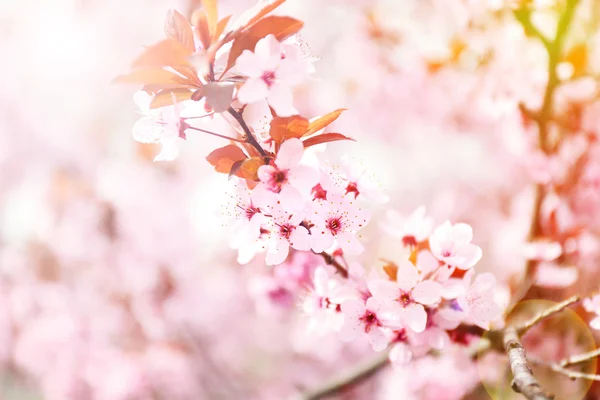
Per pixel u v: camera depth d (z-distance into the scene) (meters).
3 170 6.19
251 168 1.47
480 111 3.91
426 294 1.58
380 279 1.62
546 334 2.79
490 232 4.77
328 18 4.85
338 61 4.76
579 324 2.73
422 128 5.04
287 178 1.41
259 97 1.32
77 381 5.49
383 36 4.19
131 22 6.16
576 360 1.79
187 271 5.55
